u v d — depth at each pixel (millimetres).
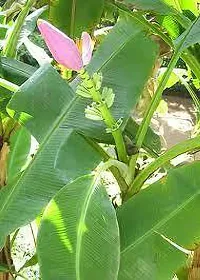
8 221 1136
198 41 1225
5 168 1447
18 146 1520
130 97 1288
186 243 1129
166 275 1100
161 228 1135
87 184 1091
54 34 1000
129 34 1387
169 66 1278
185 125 5277
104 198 1075
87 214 1047
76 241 1027
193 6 1596
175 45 1267
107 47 1382
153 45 1366
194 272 1315
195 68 1432
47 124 1242
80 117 1250
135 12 1465
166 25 1565
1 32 1586
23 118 1253
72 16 1661
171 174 1190
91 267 1002
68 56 1021
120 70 1327
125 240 1131
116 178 1265
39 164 1193
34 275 2342
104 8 1710
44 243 1035
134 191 1255
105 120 1163
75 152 1205
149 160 1508
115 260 1013
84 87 1107
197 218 1144
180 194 1167
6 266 1438
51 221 1052
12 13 1705
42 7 1647
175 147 1213
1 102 1383
